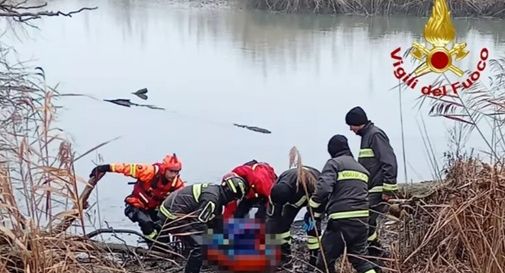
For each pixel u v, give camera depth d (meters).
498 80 8.34
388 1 36.03
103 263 4.15
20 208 3.92
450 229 5.02
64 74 20.09
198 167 10.80
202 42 29.94
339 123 15.10
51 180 3.91
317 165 11.27
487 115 5.99
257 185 5.63
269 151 12.16
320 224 6.09
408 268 5.18
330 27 33.91
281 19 36.94
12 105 5.42
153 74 21.72
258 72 22.78
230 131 13.87
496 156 5.18
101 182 8.72
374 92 19.05
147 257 5.90
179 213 5.52
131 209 6.30
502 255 4.32
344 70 23.16
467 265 4.63
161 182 6.30
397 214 6.00
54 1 38.47
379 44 28.47
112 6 43.25
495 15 33.38
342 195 5.17
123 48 27.44
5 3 8.21
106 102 16.23
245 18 37.94
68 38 28.73
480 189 4.95
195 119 15.05
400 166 10.34
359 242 5.21
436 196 5.79
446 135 11.44
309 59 25.45
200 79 21.19
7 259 3.72
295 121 15.26
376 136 5.89
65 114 14.37
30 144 4.23
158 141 12.54
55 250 3.85
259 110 16.61
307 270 5.96
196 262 5.50
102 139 12.33
